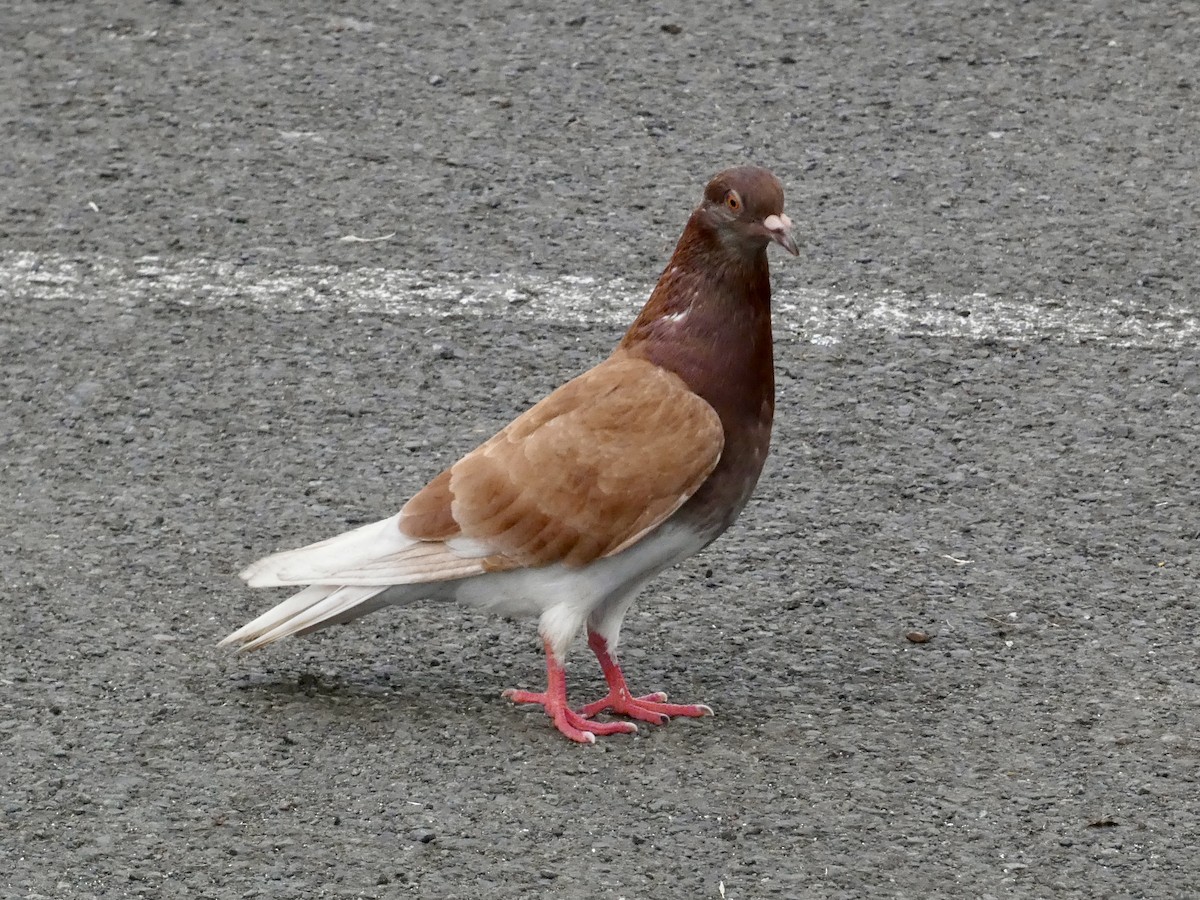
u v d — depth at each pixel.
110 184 14.81
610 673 9.24
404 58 16.62
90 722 8.99
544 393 12.38
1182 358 12.68
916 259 13.87
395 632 9.97
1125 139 15.41
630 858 7.96
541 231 14.20
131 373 12.52
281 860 7.93
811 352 12.82
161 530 10.87
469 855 7.97
